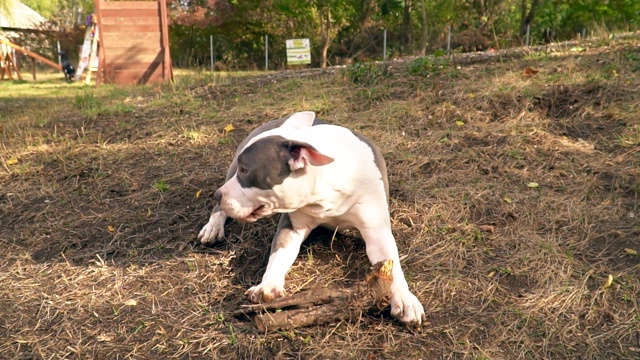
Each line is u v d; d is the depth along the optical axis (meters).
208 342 1.65
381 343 1.62
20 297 1.86
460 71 3.41
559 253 1.90
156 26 5.97
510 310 1.71
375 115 2.90
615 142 2.44
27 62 11.40
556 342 1.61
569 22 10.02
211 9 10.79
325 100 3.20
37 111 3.88
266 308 1.68
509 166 2.37
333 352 1.60
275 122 2.10
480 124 2.69
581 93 2.82
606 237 1.96
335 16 9.51
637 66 3.08
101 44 5.96
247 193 1.68
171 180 2.50
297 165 1.64
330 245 2.02
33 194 2.48
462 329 1.66
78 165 2.69
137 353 1.63
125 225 2.21
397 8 10.07
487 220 2.09
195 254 2.02
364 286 1.70
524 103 2.79
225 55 10.95
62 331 1.72
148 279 1.92
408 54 9.55
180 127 3.04
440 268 1.88
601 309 1.70
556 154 2.41
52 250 2.11
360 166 1.80
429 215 2.11
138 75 6.05
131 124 3.20
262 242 2.05
